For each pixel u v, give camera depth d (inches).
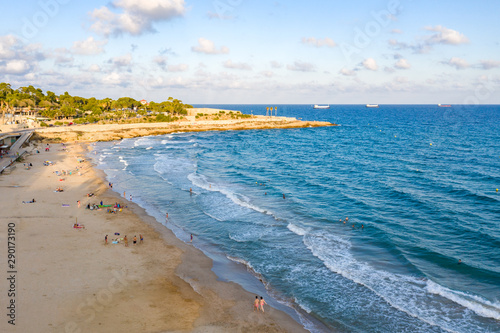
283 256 1302.9
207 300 1015.0
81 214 1680.6
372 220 1673.2
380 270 1182.9
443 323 903.1
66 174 2529.5
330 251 1333.7
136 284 1074.1
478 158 3415.4
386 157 3563.0
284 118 7632.9
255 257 1299.2
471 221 1636.3
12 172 2507.4
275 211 1815.9
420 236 1469.0
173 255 1295.5
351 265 1219.2
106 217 1658.5
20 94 6663.4
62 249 1275.8
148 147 4119.1
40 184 2204.7
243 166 3080.7
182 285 1088.8
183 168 2898.6
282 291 1077.8
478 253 1305.4
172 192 2150.6
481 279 1119.0
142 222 1628.9
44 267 1130.7
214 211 1807.3
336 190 2244.1
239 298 1034.1
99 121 5767.7
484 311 944.9
